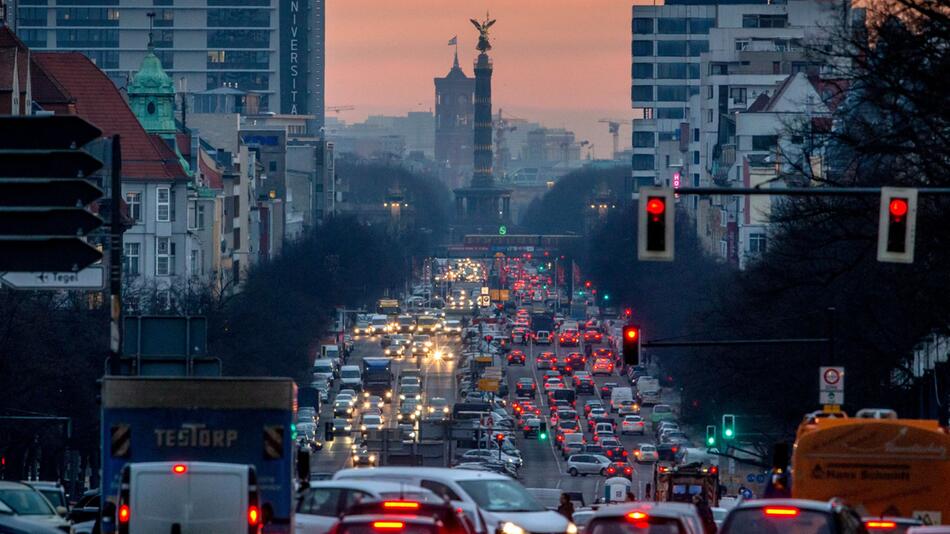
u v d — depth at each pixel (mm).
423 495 93438
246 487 89750
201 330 133000
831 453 98375
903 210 98688
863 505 98250
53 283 110312
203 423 98875
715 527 121312
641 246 98625
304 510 101375
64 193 109688
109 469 98625
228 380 99062
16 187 109625
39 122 109312
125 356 132125
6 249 110000
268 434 99000
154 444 98875
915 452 98000
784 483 109375
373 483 101438
